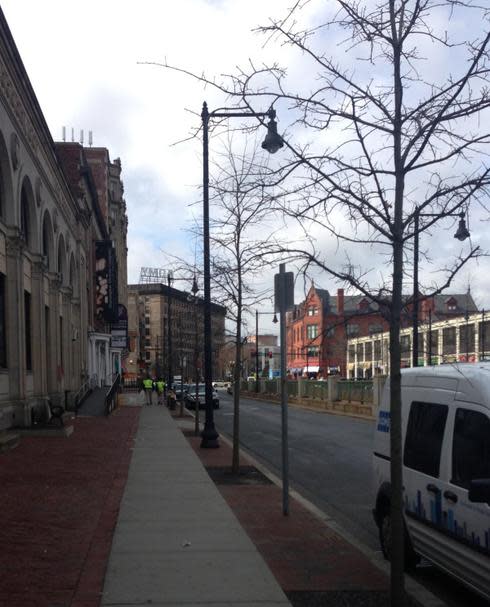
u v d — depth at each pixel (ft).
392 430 16.40
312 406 133.28
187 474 39.63
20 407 65.62
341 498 36.11
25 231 77.71
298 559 22.00
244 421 96.02
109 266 166.20
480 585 16.70
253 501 32.37
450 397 19.43
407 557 21.66
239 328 45.16
